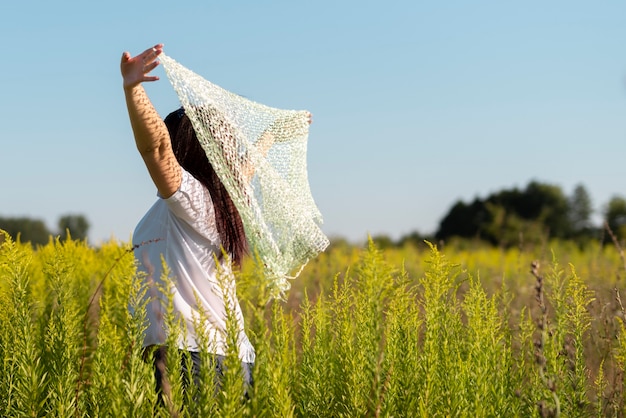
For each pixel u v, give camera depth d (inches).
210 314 149.8
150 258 151.7
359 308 161.9
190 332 147.9
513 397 155.6
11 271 157.2
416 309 162.6
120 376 136.6
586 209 1761.8
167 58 150.3
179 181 146.6
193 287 149.6
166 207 154.0
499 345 160.6
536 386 156.0
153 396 134.2
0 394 156.6
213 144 148.0
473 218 1920.5
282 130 168.4
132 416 131.9
